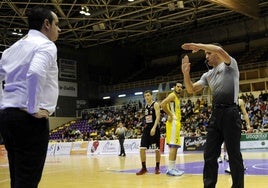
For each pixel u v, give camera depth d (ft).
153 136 24.58
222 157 33.65
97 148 65.16
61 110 94.12
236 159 11.94
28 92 7.53
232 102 12.10
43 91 8.00
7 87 8.15
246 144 53.57
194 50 11.91
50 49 8.02
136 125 79.66
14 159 8.18
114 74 110.73
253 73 86.48
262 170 24.06
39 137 7.97
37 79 7.55
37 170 8.06
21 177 7.88
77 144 68.08
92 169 31.32
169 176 22.88
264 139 52.42
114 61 110.73
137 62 117.91
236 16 92.17
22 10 71.00
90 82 104.27
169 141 23.57
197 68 100.73
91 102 103.86
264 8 87.51
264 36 96.17
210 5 75.15
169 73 104.83
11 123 7.82
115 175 25.04
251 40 98.53
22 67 8.06
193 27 98.99
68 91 96.73
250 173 22.47
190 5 77.97
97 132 82.53
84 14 73.26
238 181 11.87
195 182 19.57
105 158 48.73
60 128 91.61
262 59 91.15
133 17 81.00
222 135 12.29
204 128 64.59
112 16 78.18
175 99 23.80
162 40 109.40
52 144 71.05
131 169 29.19
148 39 107.45
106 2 73.36
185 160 36.68
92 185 20.24
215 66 12.69
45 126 8.08
